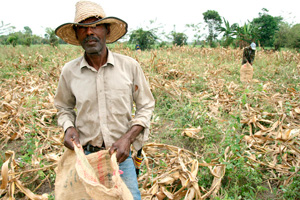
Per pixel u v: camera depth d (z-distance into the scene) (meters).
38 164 2.89
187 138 3.77
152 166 3.11
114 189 1.23
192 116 4.23
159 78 6.28
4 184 2.00
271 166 2.94
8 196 2.51
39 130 3.82
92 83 1.64
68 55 10.52
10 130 3.90
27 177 2.69
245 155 3.17
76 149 1.43
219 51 12.02
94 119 1.66
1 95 5.48
